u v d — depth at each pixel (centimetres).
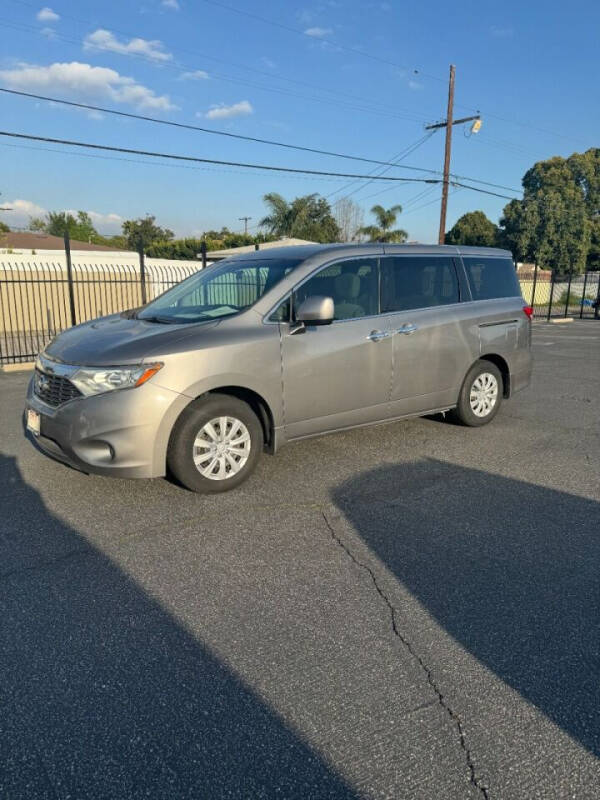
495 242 4728
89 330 475
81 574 337
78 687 246
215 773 204
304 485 473
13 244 3212
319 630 286
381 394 536
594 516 419
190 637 280
